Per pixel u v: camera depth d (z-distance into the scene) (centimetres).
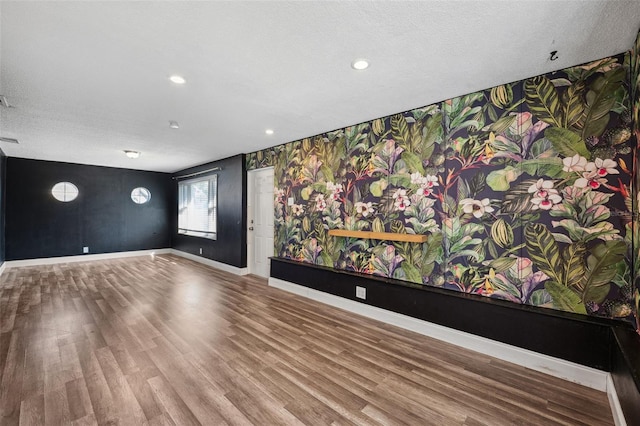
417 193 292
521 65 210
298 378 201
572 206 209
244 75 227
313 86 246
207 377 201
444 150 273
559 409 171
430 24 166
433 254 280
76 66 212
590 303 202
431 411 169
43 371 205
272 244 490
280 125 354
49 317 309
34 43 183
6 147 476
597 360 190
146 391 184
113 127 362
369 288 319
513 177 235
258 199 523
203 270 562
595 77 202
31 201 587
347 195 358
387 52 195
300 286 400
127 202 709
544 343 210
